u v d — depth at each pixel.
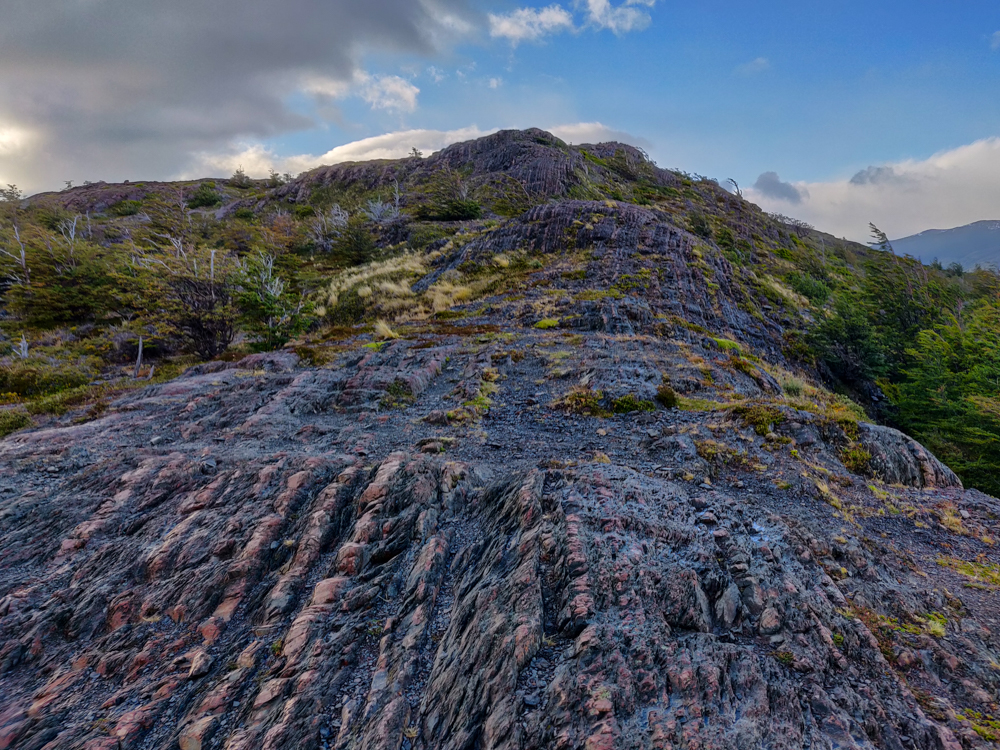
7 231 32.72
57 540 5.96
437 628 4.36
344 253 36.78
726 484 6.79
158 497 6.58
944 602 4.75
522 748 3.08
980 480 12.45
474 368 12.34
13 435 9.57
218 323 19.52
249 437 8.88
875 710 3.42
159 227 46.75
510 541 5.01
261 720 3.73
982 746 3.26
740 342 18.14
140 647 4.57
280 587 4.95
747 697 3.38
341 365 13.41
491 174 55.28
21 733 3.81
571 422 9.25
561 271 22.03
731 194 66.00
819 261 44.28
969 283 42.12
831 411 9.45
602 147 77.56
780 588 4.39
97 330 25.78
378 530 5.54
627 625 3.82
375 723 3.55
